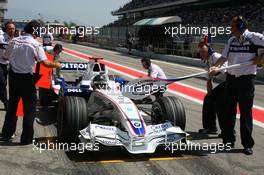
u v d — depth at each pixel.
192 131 6.89
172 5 44.00
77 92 7.02
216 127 6.75
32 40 5.68
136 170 4.80
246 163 5.17
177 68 21.86
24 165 4.88
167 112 5.81
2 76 7.68
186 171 4.80
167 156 5.39
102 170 4.76
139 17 58.22
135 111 5.51
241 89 5.54
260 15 27.17
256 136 6.72
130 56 32.19
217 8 36.28
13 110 5.84
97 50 39.47
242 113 5.58
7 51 5.72
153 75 7.91
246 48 5.50
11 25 7.43
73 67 8.74
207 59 6.63
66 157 5.23
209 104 6.61
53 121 7.27
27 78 5.66
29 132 5.73
